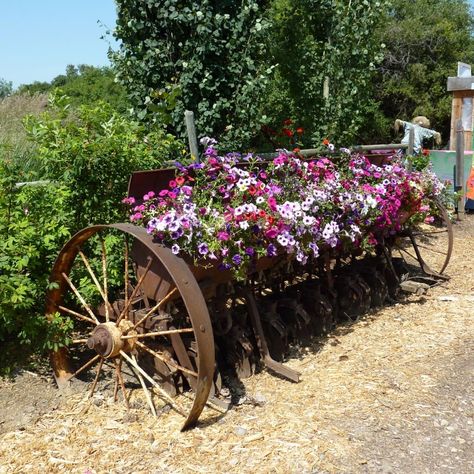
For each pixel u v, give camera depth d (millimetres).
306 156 7078
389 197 5246
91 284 4234
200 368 3359
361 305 5504
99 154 4352
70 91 18391
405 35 17734
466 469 3217
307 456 3271
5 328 4180
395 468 3201
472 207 10445
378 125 16938
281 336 4449
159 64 6016
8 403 3854
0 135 6523
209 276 3965
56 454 3330
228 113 6227
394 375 4289
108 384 4148
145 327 3852
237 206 4062
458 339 4988
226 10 6105
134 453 3322
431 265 7332
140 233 3562
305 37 7844
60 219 4301
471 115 10695
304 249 4328
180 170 4172
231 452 3312
